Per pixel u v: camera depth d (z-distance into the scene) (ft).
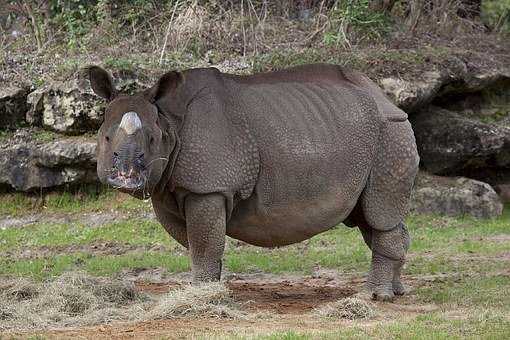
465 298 108.78
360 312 97.96
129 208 172.65
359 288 121.70
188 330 87.66
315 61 190.49
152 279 131.34
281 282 128.36
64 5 208.03
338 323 93.76
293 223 104.78
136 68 182.19
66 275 110.73
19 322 92.53
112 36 199.82
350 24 202.69
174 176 98.68
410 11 214.07
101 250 152.97
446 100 201.05
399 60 191.11
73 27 203.82
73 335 85.51
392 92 184.44
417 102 185.68
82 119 176.86
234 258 144.46
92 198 176.65
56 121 177.88
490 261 141.28
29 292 103.81
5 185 176.86
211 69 103.65
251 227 104.58
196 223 99.66
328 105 106.32
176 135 97.96
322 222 105.91
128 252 151.64
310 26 206.08
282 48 197.47
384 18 206.39
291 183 103.19
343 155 105.29
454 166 192.13
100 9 203.00
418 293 113.70
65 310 97.76
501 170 202.90
